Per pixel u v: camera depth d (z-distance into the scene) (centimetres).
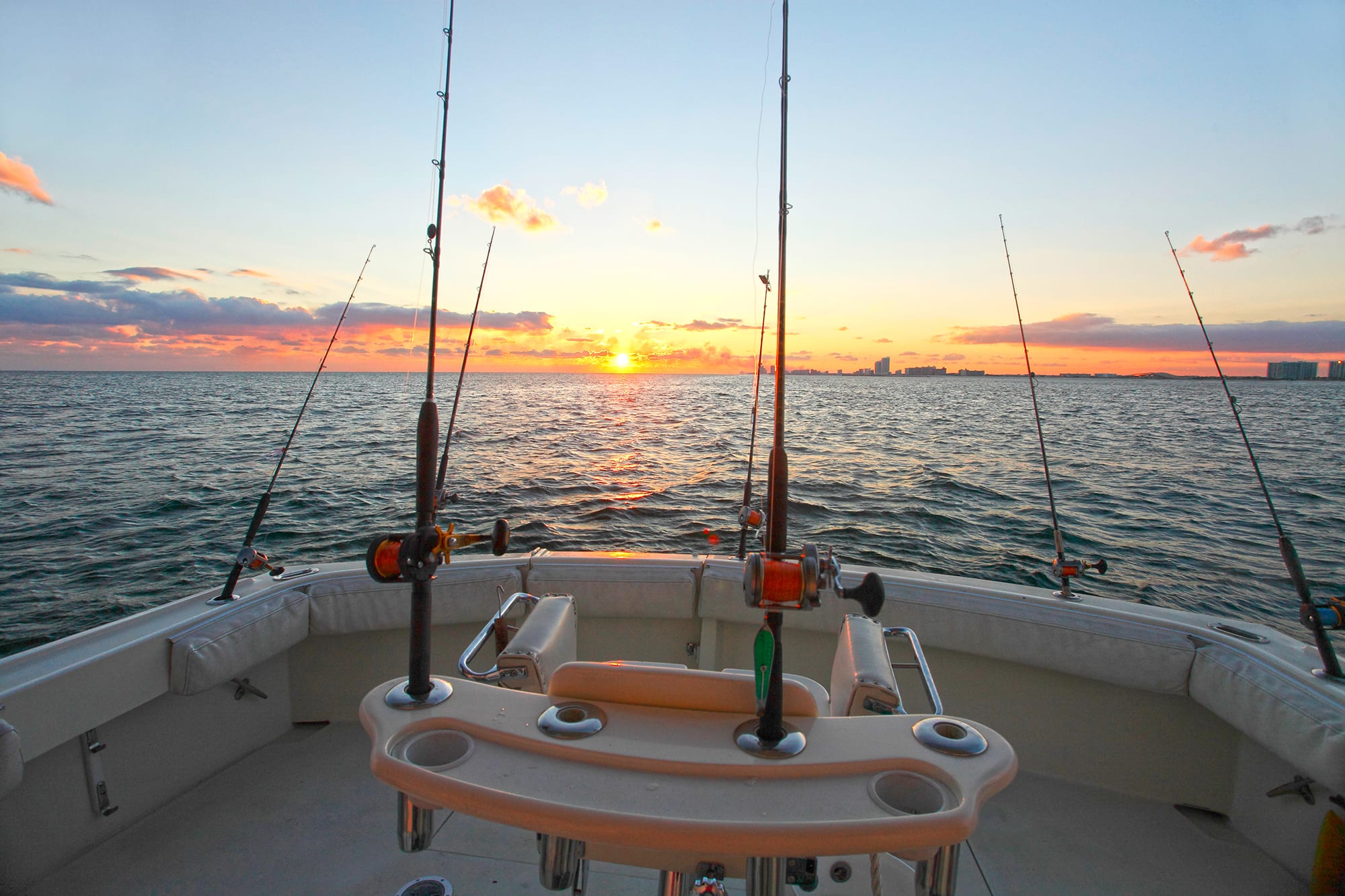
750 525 297
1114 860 226
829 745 108
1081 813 250
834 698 183
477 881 208
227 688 267
